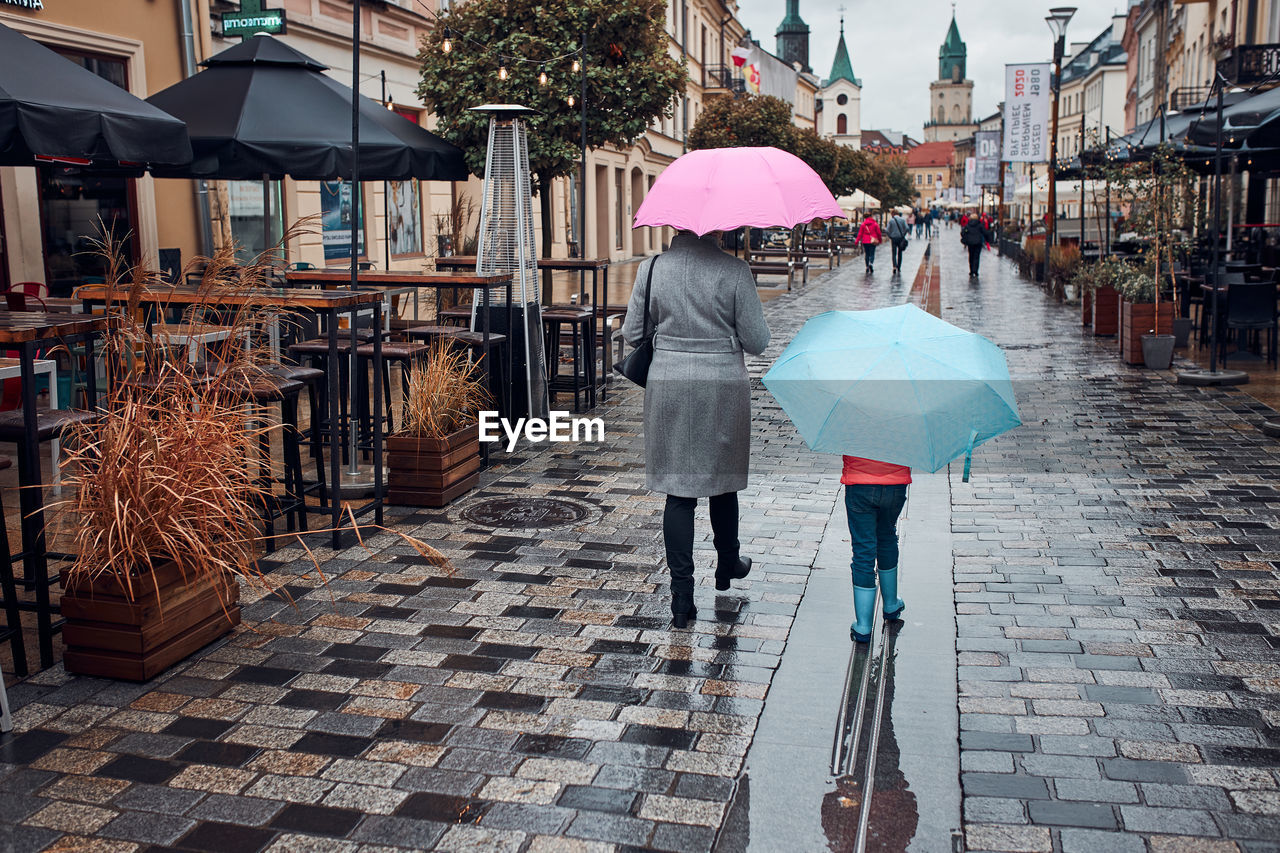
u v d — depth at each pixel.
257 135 7.94
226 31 11.45
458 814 3.17
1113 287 14.66
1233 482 6.92
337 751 3.54
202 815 3.16
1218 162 10.53
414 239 18.95
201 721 3.75
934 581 5.19
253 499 5.51
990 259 41.19
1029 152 26.34
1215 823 3.10
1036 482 7.05
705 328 4.44
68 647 4.09
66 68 6.11
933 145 187.12
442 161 9.26
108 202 10.99
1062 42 24.28
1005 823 3.11
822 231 48.12
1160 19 43.09
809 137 40.59
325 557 5.52
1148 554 5.53
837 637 4.52
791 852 2.98
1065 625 4.61
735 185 4.27
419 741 3.61
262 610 4.80
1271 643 4.38
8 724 3.65
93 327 4.32
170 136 6.27
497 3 12.40
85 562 3.95
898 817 3.15
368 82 17.30
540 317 8.52
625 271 30.69
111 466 4.00
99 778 3.37
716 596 5.00
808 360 4.12
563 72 12.12
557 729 3.70
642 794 3.28
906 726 3.72
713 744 3.60
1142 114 49.44
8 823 3.12
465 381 7.29
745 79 58.69
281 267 7.27
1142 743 3.57
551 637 4.50
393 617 4.72
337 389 5.56
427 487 6.42
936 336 4.10
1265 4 26.55
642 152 39.69
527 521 6.16
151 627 4.05
